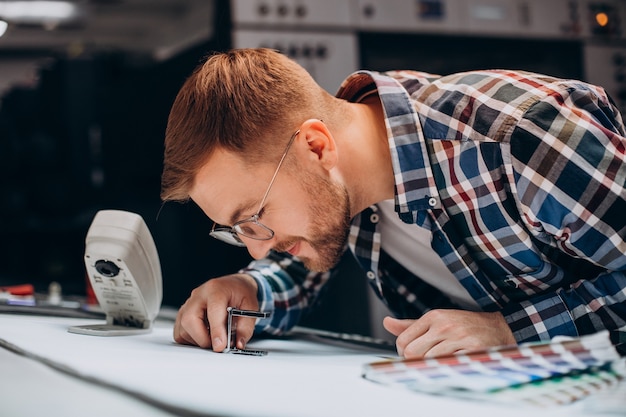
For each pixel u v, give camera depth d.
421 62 3.29
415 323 1.23
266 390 0.84
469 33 3.31
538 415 0.76
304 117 1.28
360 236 1.48
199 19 3.43
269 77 1.27
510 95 1.31
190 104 1.25
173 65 3.07
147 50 3.85
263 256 1.31
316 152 1.27
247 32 3.01
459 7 3.30
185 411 0.69
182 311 1.39
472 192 1.32
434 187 1.34
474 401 0.82
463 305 1.54
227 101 1.23
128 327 1.51
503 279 1.38
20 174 3.64
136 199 3.36
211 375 0.94
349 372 1.01
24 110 3.64
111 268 1.43
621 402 0.77
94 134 3.68
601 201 1.21
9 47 3.68
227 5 3.00
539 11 3.43
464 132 1.32
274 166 1.24
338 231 1.32
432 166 1.34
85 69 3.66
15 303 1.88
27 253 3.64
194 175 1.24
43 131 3.67
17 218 3.63
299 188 1.26
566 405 0.80
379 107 1.44
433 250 1.44
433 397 0.84
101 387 0.81
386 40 3.20
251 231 1.28
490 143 1.29
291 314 1.61
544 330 1.26
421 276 1.52
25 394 0.77
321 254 1.33
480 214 1.32
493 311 1.41
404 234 1.48
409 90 1.42
